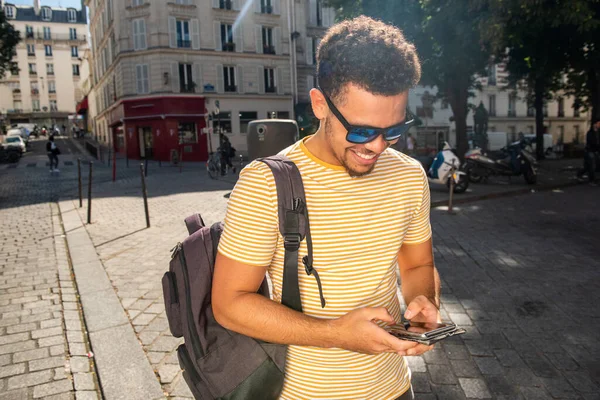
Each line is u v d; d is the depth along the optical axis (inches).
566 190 485.4
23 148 1354.6
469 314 160.6
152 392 110.7
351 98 42.5
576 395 111.3
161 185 580.7
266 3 1262.3
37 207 420.2
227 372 49.9
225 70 1234.0
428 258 58.7
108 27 1378.0
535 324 151.2
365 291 48.8
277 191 45.7
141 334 143.9
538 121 970.7
